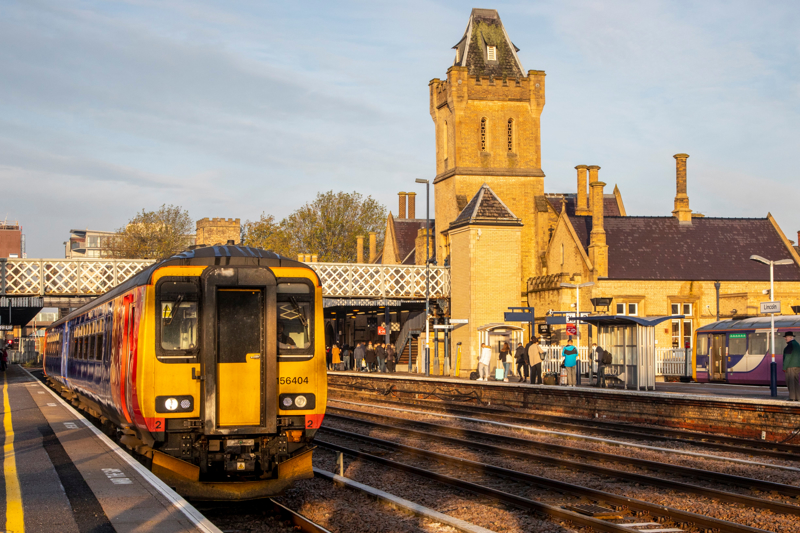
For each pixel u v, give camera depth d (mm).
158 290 12078
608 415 25078
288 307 12484
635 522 10750
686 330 50000
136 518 8297
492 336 40406
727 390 30203
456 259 48406
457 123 61188
